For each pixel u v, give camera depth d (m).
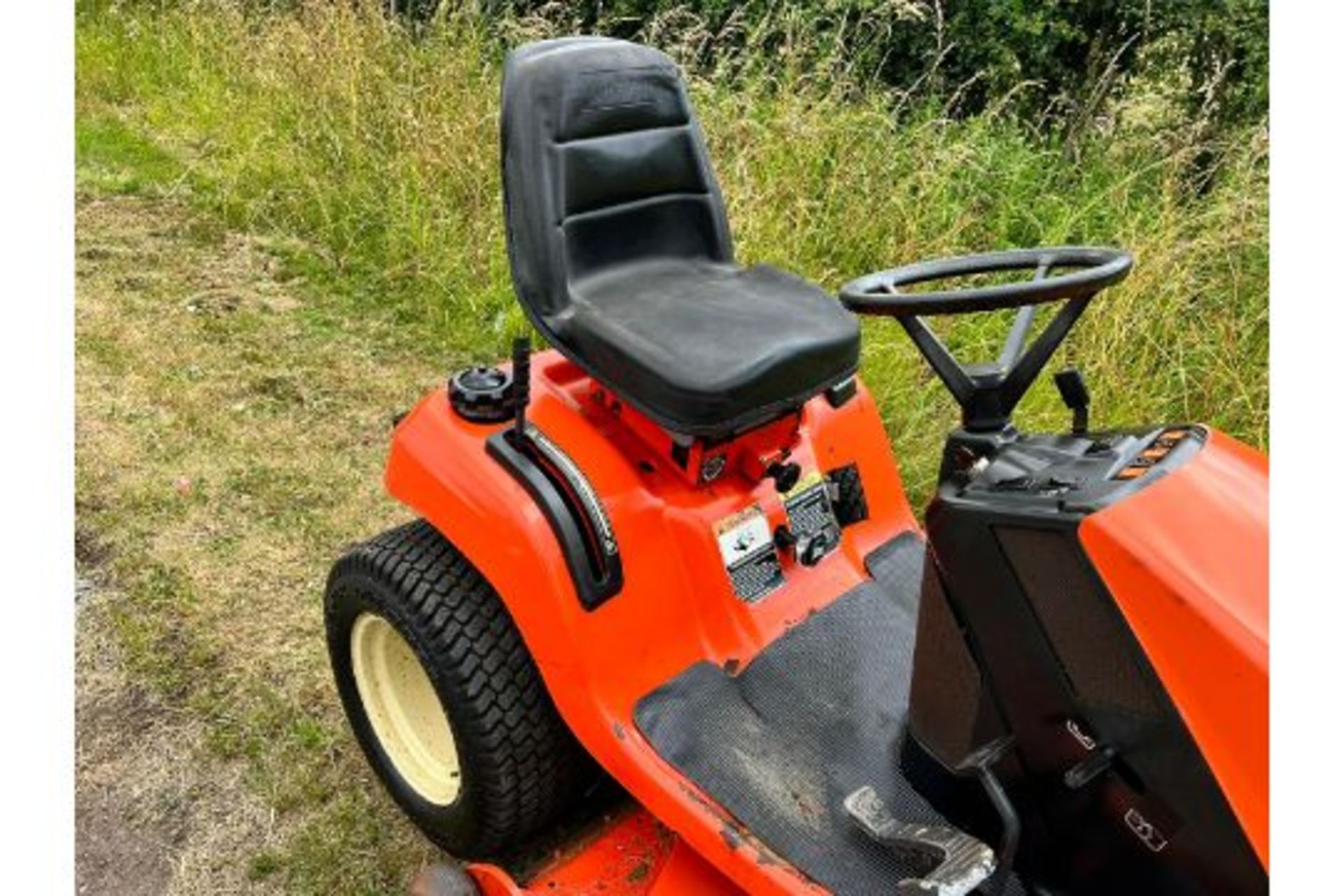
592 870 1.88
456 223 4.31
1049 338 1.56
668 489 1.97
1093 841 1.50
